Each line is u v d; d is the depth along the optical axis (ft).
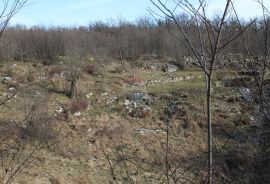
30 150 55.67
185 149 76.33
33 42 121.70
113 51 138.21
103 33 145.38
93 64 118.62
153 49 143.13
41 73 106.83
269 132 13.65
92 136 78.54
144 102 99.25
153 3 12.88
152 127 86.53
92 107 92.17
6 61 103.96
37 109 56.90
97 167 67.31
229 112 91.66
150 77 121.19
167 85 113.50
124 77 116.37
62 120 82.43
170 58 139.54
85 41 128.26
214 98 98.53
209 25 12.60
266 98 12.92
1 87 86.79
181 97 100.58
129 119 89.76
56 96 92.94
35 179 57.41
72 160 68.33
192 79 121.39
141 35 144.97
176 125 87.76
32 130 43.11
